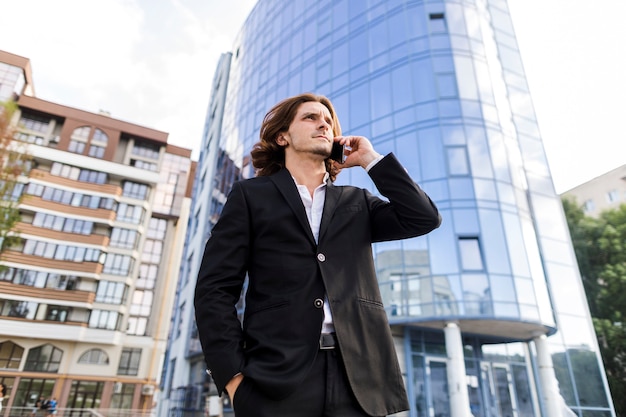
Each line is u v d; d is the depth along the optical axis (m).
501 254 11.34
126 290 34.66
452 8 14.95
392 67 14.84
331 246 1.45
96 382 31.20
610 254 21.86
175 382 21.47
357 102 15.48
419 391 10.91
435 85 13.60
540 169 14.23
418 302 11.21
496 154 12.82
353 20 17.22
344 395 1.16
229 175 23.06
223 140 26.03
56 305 31.45
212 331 1.28
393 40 15.27
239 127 23.38
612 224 22.67
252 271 1.44
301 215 1.48
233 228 1.48
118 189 36.94
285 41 21.17
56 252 32.78
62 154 35.75
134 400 32.31
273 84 20.78
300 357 1.17
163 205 41.88
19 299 30.12
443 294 11.00
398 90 14.31
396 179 1.63
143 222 37.84
